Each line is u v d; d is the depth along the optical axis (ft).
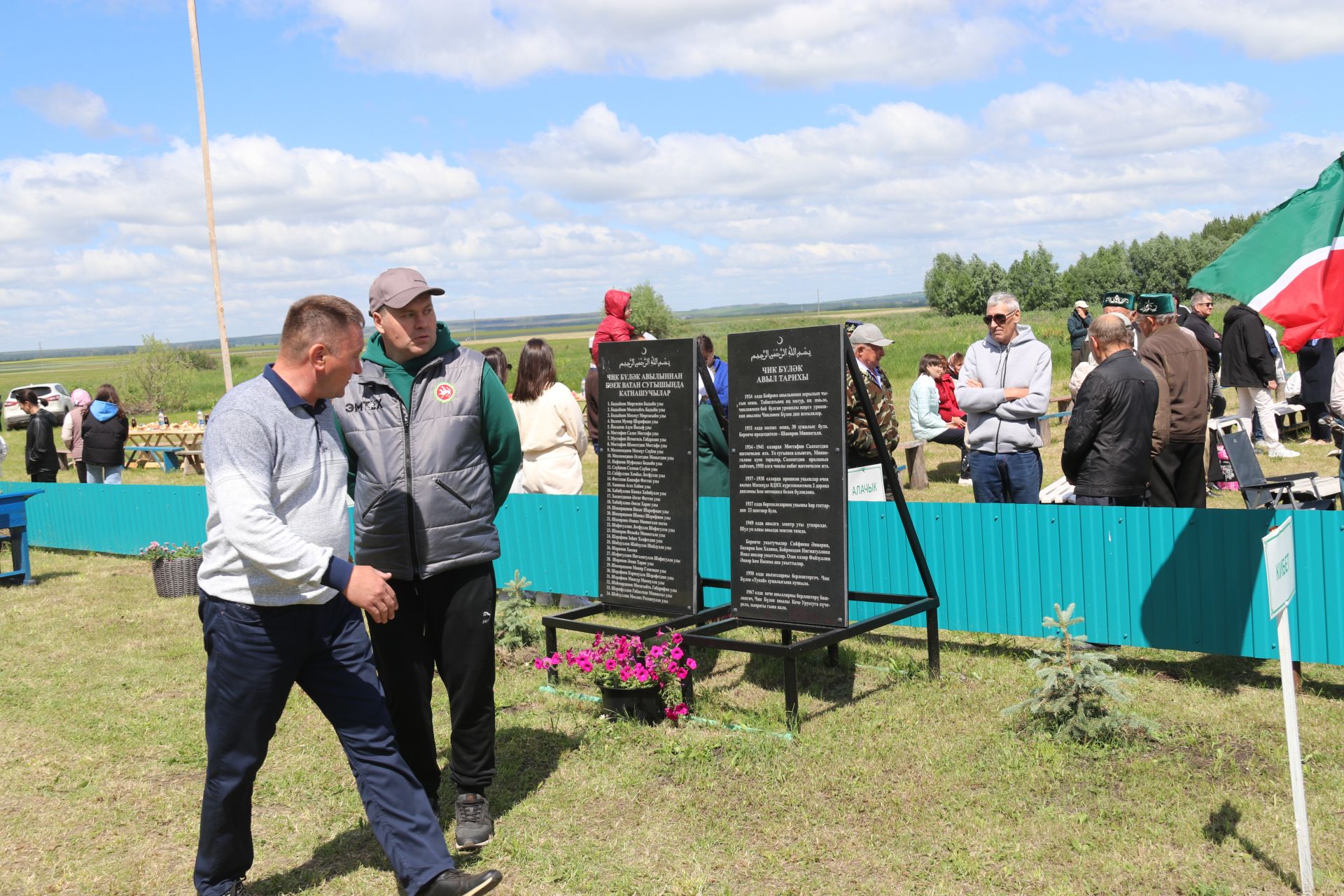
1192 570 17.61
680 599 18.69
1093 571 18.71
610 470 19.70
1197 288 15.69
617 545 19.66
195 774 15.93
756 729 16.05
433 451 12.73
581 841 12.78
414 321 12.71
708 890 11.41
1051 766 14.02
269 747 16.62
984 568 20.03
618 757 15.29
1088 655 14.87
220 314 58.03
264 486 10.25
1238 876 11.03
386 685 13.21
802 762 14.66
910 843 12.18
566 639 22.43
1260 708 15.72
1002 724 15.65
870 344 22.86
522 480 26.17
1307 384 41.04
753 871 11.80
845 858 11.99
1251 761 13.83
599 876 11.88
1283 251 15.16
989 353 22.74
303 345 10.66
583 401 65.62
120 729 17.88
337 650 10.98
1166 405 23.18
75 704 19.43
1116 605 18.52
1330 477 27.04
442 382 12.89
